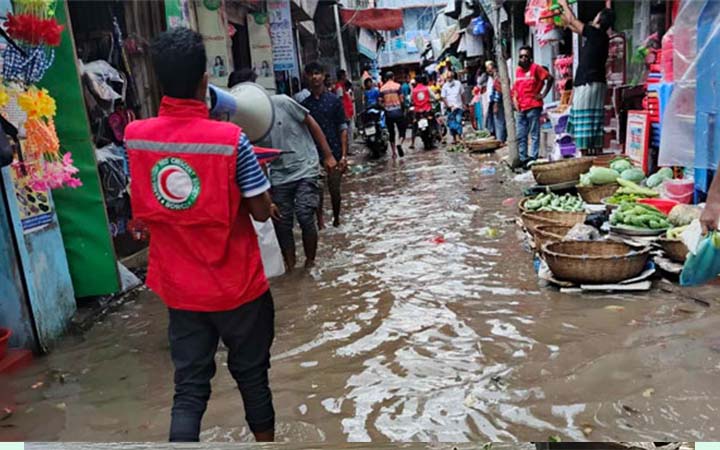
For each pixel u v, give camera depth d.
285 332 4.26
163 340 4.34
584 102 8.08
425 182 10.56
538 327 3.96
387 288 5.02
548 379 3.27
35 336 4.17
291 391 3.39
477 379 3.35
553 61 12.76
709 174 5.54
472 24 18.27
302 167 5.62
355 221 7.84
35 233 4.32
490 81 14.46
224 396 3.42
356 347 3.91
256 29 10.40
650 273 4.56
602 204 6.42
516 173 10.48
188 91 2.39
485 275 5.13
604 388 3.12
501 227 6.76
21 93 3.82
